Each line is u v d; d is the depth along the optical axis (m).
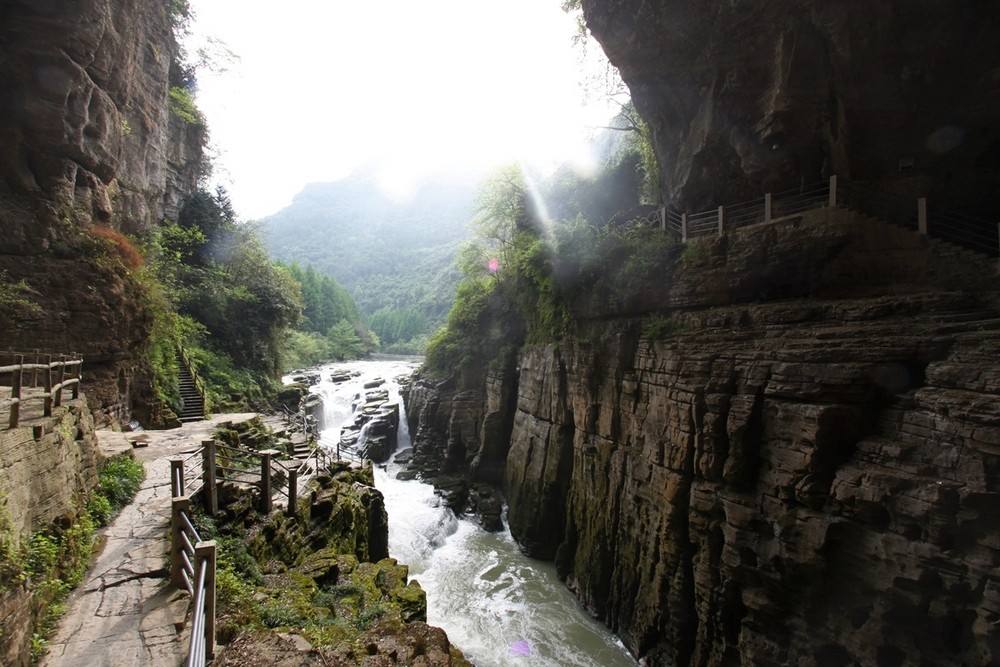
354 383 42.62
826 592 9.88
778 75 15.02
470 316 29.97
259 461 14.95
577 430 19.11
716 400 12.35
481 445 26.47
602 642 14.75
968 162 14.48
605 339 17.55
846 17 13.54
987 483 7.98
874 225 12.66
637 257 16.44
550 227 21.88
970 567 7.96
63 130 15.39
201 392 21.77
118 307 16.38
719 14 15.05
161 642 5.92
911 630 8.75
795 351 11.04
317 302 68.56
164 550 8.20
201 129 35.62
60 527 7.11
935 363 9.31
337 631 7.26
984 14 12.66
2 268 14.12
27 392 8.54
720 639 11.78
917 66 13.67
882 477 9.08
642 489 14.74
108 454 11.62
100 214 17.88
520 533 21.25
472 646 14.31
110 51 17.25
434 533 21.17
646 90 19.39
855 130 14.97
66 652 5.66
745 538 11.21
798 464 10.44
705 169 18.22
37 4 14.45
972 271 11.38
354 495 15.11
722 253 14.55
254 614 7.12
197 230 30.92
